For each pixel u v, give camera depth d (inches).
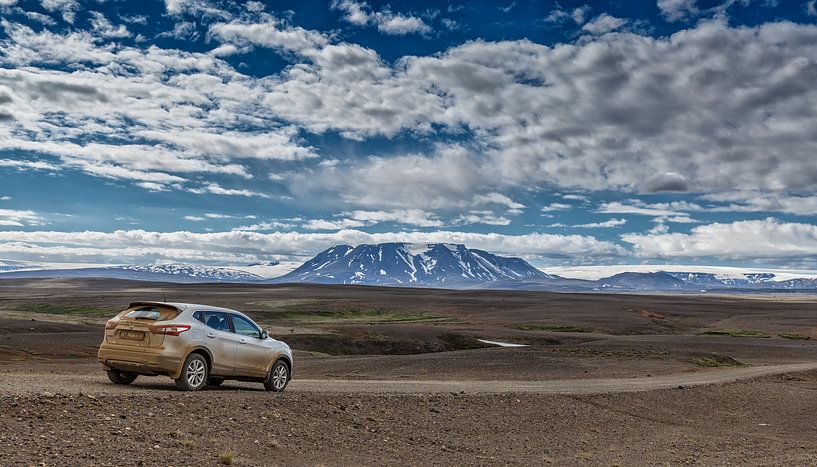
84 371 1195.9
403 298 7716.5
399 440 639.1
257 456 505.7
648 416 979.9
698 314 6166.3
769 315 5954.7
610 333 4473.4
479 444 681.6
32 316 3762.3
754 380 1475.1
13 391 574.6
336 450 569.6
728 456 762.8
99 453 437.7
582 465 652.7
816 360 2393.0
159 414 546.6
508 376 1432.1
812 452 822.5
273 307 6151.6
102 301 6161.4
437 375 1445.6
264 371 757.9
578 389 1119.6
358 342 2984.7
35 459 405.7
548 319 5275.6
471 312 6117.1
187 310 697.0
